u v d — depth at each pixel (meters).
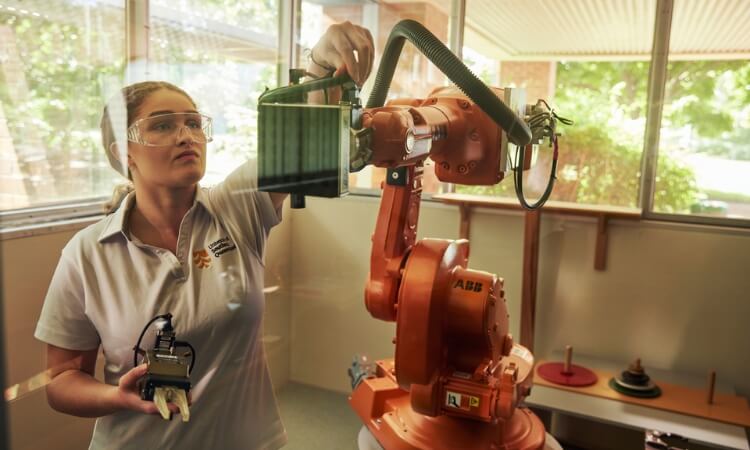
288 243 1.43
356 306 1.50
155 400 0.65
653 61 1.84
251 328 0.78
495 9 1.73
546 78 1.91
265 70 0.93
